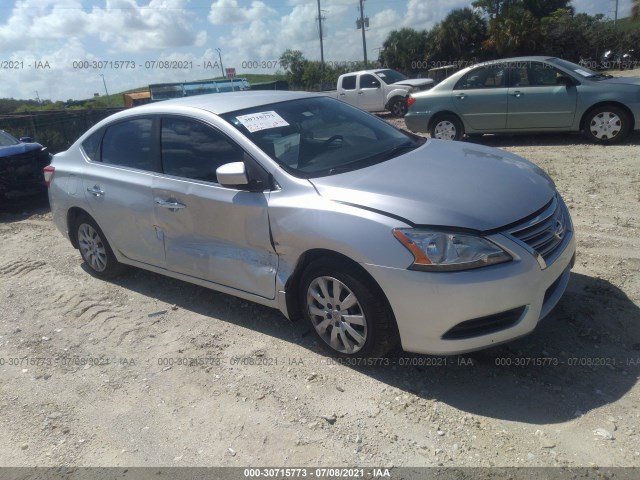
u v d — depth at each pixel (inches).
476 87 414.0
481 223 122.7
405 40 1758.1
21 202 355.9
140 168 182.4
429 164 150.8
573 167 319.0
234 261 157.5
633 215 227.3
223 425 125.9
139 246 187.5
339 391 133.5
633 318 150.2
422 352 128.1
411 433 117.5
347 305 136.2
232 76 832.3
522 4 1828.2
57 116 686.5
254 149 152.3
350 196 134.3
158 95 860.6
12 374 156.6
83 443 125.2
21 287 219.6
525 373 133.1
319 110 180.2
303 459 113.3
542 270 125.1
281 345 155.6
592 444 109.1
